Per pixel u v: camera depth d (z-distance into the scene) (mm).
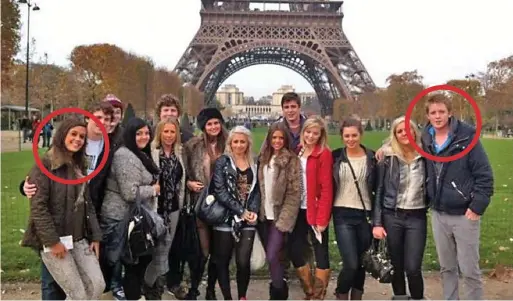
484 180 12172
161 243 13820
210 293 14641
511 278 16672
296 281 16703
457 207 12477
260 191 13820
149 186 13070
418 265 12953
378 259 13148
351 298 14109
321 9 134125
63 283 11695
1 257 18109
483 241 20953
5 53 56156
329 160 13453
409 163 13047
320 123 13641
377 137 95688
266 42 131625
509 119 108000
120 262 13688
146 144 13477
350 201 13367
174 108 15969
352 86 134250
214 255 13984
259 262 13875
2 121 105875
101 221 13023
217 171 13734
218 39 130875
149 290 14383
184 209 14406
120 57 100125
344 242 13273
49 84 104125
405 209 13000
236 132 13812
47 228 11336
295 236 13781
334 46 132750
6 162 47469
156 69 122438
